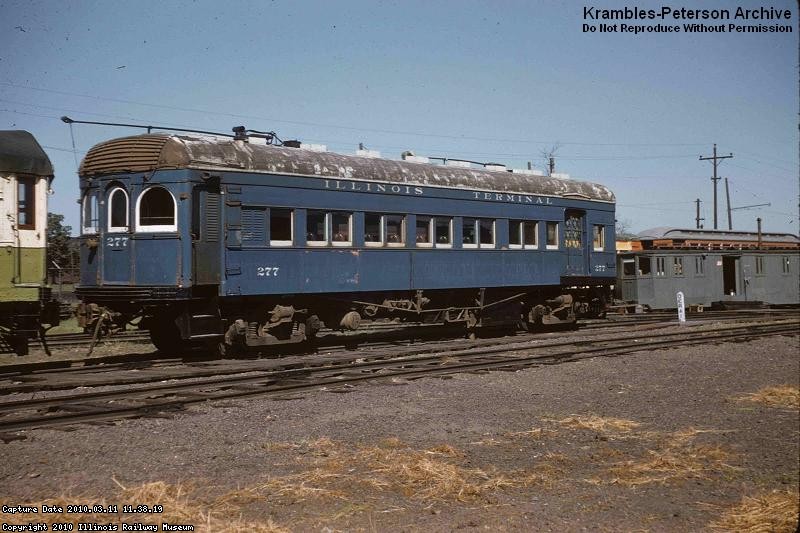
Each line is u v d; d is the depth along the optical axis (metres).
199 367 13.02
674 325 22.84
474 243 18.73
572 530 5.02
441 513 5.32
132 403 9.26
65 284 29.53
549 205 20.69
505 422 8.44
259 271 14.48
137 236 13.82
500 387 10.98
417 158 18.59
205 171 13.71
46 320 12.80
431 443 7.38
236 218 14.16
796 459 6.88
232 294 14.05
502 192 19.34
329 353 15.71
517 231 19.89
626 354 14.84
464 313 18.94
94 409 8.73
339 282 15.81
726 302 33.28
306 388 10.57
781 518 5.16
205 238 13.79
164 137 13.84
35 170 12.51
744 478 6.28
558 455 6.90
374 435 7.71
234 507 5.37
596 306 22.84
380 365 13.13
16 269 12.23
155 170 13.70
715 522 5.18
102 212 14.17
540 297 21.09
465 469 6.42
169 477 6.13
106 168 14.09
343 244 15.95
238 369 12.38
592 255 22.11
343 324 16.48
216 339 14.79
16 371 12.75
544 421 8.51
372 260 16.45
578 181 22.19
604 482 6.12
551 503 5.57
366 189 16.36
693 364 13.70
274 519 5.14
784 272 36.59
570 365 13.25
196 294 13.82
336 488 5.84
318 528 4.99
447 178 18.11
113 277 14.07
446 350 15.73
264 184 14.60
